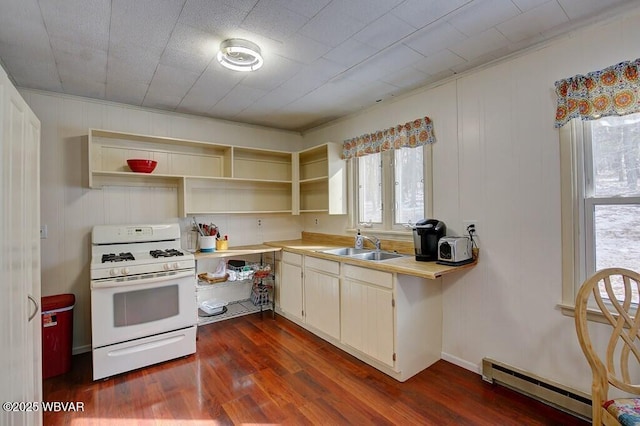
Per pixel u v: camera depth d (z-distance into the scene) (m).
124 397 2.11
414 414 1.91
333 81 2.56
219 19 1.72
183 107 3.17
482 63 2.27
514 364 2.16
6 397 1.09
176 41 1.94
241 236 3.75
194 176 3.15
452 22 1.77
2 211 1.04
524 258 2.11
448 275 2.53
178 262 2.65
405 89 2.75
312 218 4.04
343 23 1.77
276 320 3.49
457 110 2.46
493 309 2.27
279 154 3.92
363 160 3.35
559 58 1.93
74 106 2.81
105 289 2.34
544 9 1.66
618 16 1.71
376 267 2.35
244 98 2.94
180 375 2.38
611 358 1.48
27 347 1.40
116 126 3.00
